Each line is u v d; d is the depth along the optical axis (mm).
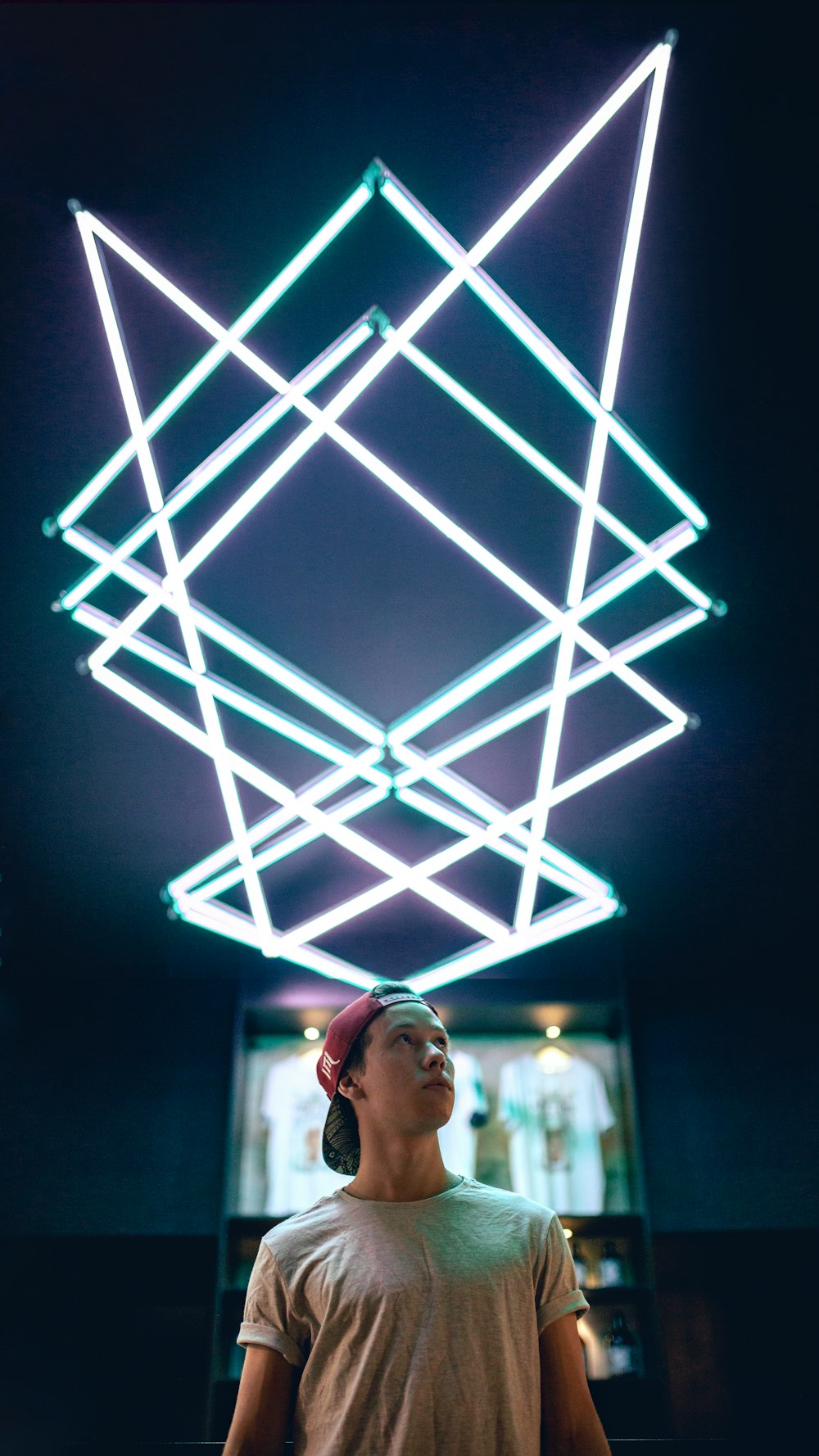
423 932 3900
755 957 4020
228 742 3186
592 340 2516
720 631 2982
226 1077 3871
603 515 2350
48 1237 3553
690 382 2578
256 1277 1321
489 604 2939
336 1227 1326
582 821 3539
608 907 3055
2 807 3420
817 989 4082
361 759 2682
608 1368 3484
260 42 2111
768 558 2850
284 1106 3910
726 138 2240
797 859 3650
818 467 2689
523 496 2740
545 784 2729
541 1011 3971
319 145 2254
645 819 3535
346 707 2602
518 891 3639
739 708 3189
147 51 2109
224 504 2729
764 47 2107
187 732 2666
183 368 2529
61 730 3215
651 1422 3424
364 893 2992
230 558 2836
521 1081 3986
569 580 2418
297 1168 3777
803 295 2445
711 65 2135
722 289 2447
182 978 4027
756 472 2709
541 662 2998
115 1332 3588
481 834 2859
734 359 2537
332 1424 1162
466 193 2326
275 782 2734
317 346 2504
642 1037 4020
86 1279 3684
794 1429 3471
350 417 2590
